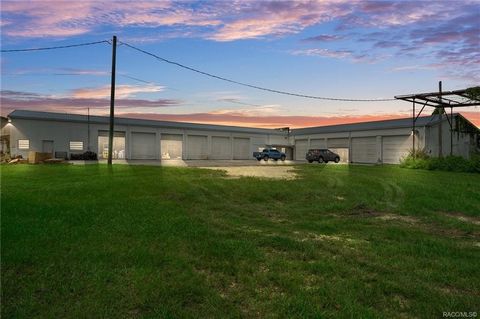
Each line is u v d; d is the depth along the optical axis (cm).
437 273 454
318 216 870
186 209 902
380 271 463
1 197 1004
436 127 4041
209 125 5762
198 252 530
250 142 5781
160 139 4922
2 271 438
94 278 417
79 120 4322
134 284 402
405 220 832
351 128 4997
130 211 835
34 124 4066
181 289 390
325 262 491
